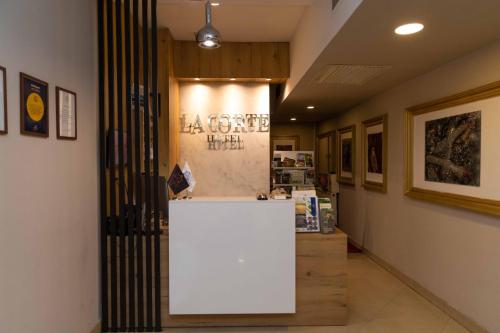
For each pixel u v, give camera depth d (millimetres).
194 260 2832
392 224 4309
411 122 3740
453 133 3012
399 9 1949
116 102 3188
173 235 2822
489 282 2627
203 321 2953
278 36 4176
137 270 2939
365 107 5180
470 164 2785
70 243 2459
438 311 3234
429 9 1951
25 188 1948
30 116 1980
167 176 3916
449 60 3006
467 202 2803
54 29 2264
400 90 4016
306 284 2953
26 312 1949
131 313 2941
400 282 4027
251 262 2838
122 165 2941
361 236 5449
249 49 4359
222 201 2820
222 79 4418
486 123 2609
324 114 6867
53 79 2252
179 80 4465
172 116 4156
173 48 4277
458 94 2871
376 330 2883
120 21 2939
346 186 6262
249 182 4637
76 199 2553
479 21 2129
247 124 4629
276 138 9062
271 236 2840
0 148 1741
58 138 2299
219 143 4613
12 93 1835
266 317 2957
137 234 2939
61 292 2330
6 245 1786
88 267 2738
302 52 3568
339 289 2963
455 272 3039
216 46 2846
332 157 7273
